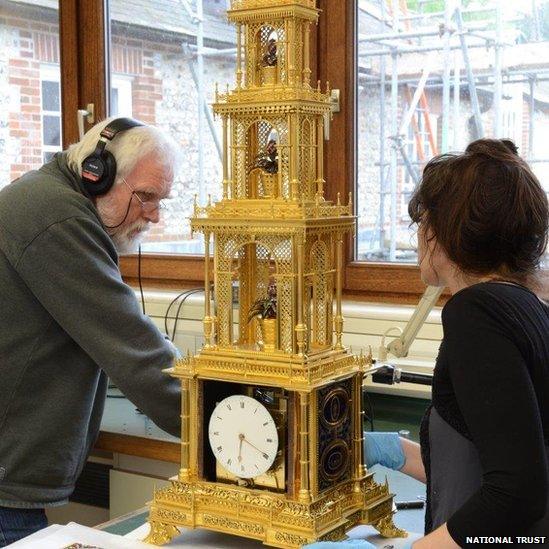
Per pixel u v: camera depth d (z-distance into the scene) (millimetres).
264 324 1398
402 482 1808
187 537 1469
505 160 1156
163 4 2955
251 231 1381
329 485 1400
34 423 1883
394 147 2576
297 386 1324
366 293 2607
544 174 2391
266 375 1365
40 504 1902
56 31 3133
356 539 1429
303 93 1390
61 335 1886
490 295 1113
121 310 1800
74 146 2002
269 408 1392
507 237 1147
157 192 2018
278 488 1386
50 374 1889
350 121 2588
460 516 1083
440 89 2506
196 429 1435
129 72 3047
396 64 2547
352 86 2580
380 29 2555
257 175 1447
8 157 3283
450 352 1111
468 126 2484
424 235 1225
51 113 3184
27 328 1864
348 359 1444
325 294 1461
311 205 1396
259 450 1375
